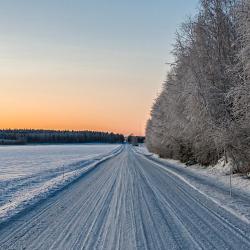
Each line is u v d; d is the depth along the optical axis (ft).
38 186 81.51
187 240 32.58
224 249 29.48
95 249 30.09
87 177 98.43
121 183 81.25
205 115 96.58
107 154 280.10
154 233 35.40
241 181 75.05
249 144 81.76
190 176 94.53
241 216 42.34
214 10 96.02
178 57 121.90
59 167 146.30
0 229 38.14
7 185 84.89
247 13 70.54
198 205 51.08
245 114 77.15
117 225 39.24
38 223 40.91
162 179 89.66
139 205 51.72
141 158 212.43
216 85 92.38
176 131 145.48
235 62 87.51
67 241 32.89
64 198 60.34
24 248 30.68
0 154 282.97
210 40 96.94
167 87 163.73
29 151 352.69
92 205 52.70
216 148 102.53
